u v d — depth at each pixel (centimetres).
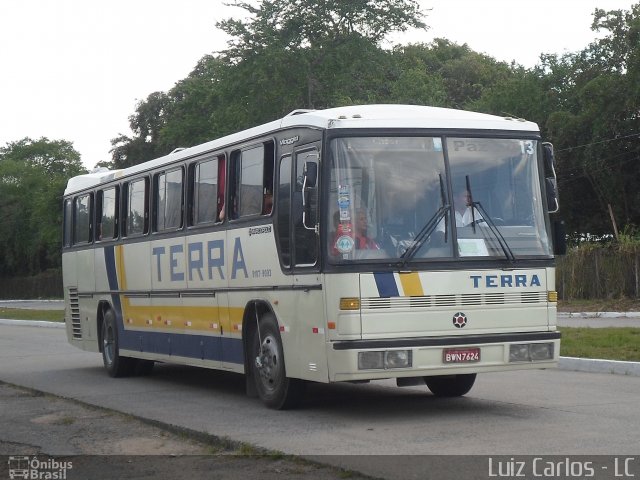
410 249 1055
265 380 1218
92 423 1144
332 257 1048
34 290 8781
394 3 4856
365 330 1034
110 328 1769
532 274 1101
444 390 1280
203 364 1405
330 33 4847
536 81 5069
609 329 2045
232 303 1300
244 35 4791
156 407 1278
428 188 1080
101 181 1820
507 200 1109
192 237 1427
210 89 5359
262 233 1212
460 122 1108
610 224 4731
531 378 1464
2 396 1452
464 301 1066
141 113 7431
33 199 9150
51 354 2325
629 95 4244
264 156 1220
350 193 1060
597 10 4666
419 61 6412
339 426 1050
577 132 4544
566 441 907
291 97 4747
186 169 1459
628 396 1225
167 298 1520
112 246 1748
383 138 1080
